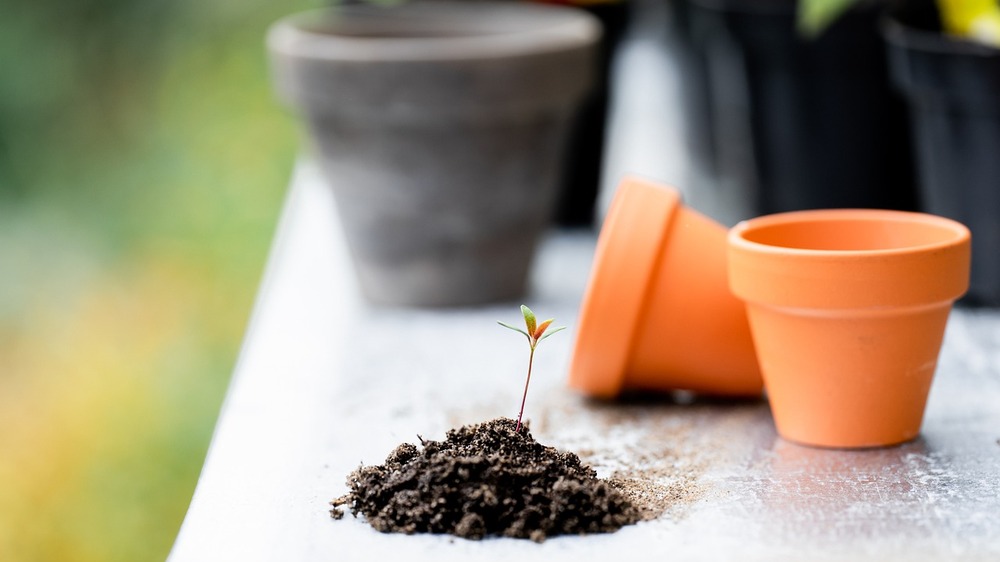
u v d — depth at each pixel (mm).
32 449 1471
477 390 784
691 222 759
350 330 863
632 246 752
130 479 1413
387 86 852
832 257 695
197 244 1696
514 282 904
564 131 896
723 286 755
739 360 762
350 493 677
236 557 646
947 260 700
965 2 868
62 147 1847
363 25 945
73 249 1775
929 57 829
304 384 791
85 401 1557
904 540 646
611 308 753
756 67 934
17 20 1847
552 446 709
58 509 1383
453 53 850
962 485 682
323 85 859
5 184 1835
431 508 659
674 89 1152
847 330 703
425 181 873
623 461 713
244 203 1702
